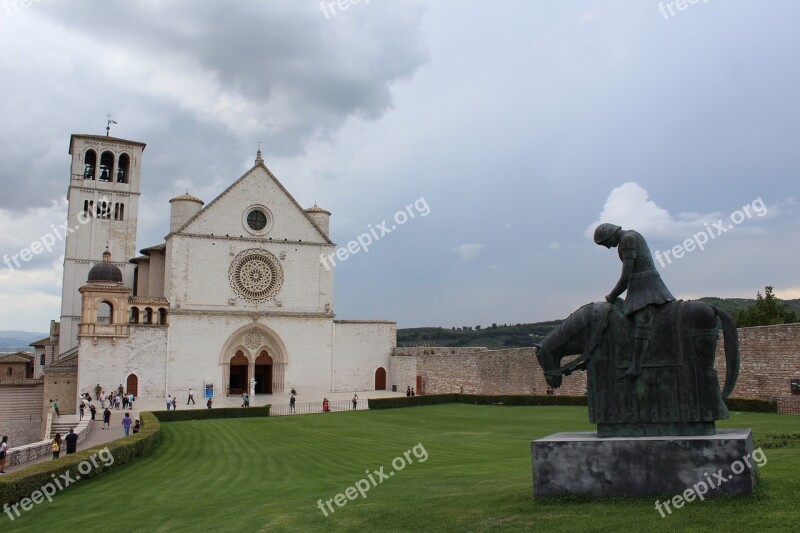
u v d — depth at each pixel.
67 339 89.25
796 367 39.97
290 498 19.73
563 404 59.28
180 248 76.81
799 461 16.05
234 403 70.38
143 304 74.25
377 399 64.69
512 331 173.00
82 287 70.62
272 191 82.44
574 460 13.52
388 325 88.44
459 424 47.41
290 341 81.44
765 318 72.75
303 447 36.09
